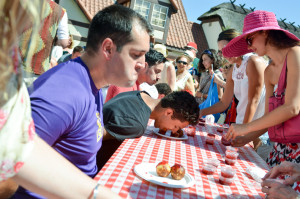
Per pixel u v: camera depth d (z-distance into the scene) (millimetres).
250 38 2367
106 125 2164
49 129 1001
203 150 2332
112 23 1206
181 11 20516
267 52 2312
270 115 2119
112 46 1221
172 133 2564
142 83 3734
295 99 2012
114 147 2318
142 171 1539
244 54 2963
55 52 4941
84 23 16594
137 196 1272
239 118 3439
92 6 17500
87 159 1335
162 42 17641
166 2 17234
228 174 1609
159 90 3980
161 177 1521
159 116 2402
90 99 1216
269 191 1415
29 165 627
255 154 2506
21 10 450
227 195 1475
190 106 2336
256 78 2938
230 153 2053
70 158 1251
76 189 702
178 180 1530
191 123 2391
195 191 1458
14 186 931
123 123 2143
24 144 609
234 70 3357
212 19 23922
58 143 1198
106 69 1263
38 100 1000
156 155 1947
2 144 569
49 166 663
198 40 24031
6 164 587
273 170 1636
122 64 1249
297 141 2088
